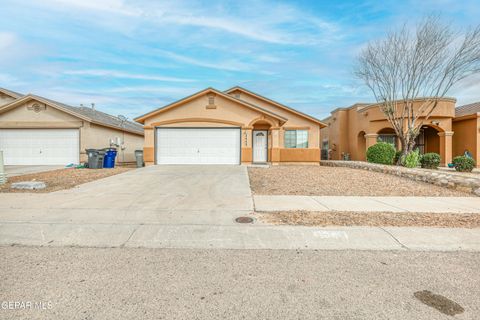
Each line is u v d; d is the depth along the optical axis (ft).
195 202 23.21
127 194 26.30
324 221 18.07
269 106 64.23
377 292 9.83
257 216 19.15
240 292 9.78
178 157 53.98
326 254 13.28
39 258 12.60
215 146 54.13
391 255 13.21
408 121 51.21
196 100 54.08
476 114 57.98
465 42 46.24
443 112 58.54
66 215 19.11
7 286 10.06
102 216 18.94
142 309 8.71
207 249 13.82
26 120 55.62
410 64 50.31
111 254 13.12
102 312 8.54
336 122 80.69
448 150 59.57
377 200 24.63
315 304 9.05
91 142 57.36
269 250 13.74
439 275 11.16
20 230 16.19
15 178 36.09
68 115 55.57
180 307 8.84
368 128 65.57
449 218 18.99
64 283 10.31
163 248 13.92
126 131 71.72
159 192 27.30
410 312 8.63
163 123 53.78
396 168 39.63
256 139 63.21
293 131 63.16
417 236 15.60
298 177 37.19
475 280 10.75
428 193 28.12
